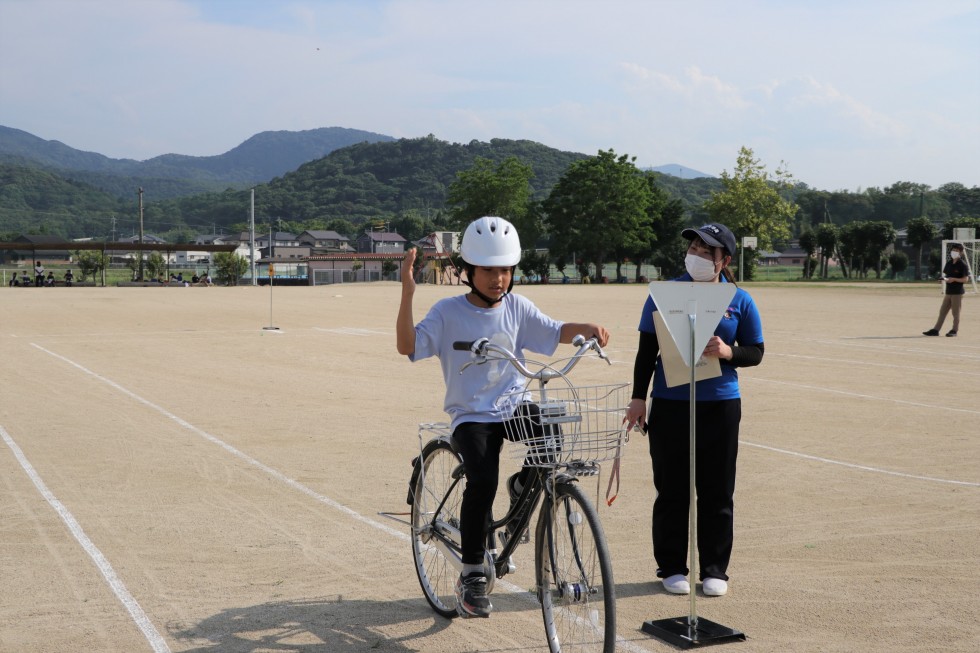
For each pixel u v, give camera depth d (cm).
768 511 661
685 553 506
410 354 424
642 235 9338
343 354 1794
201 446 891
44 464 809
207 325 2602
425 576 484
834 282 7194
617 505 679
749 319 499
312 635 441
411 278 422
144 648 423
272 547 577
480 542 419
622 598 493
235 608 475
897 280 8256
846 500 690
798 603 482
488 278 422
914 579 517
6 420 1038
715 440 494
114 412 1097
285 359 1702
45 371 1512
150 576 521
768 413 1083
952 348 1875
